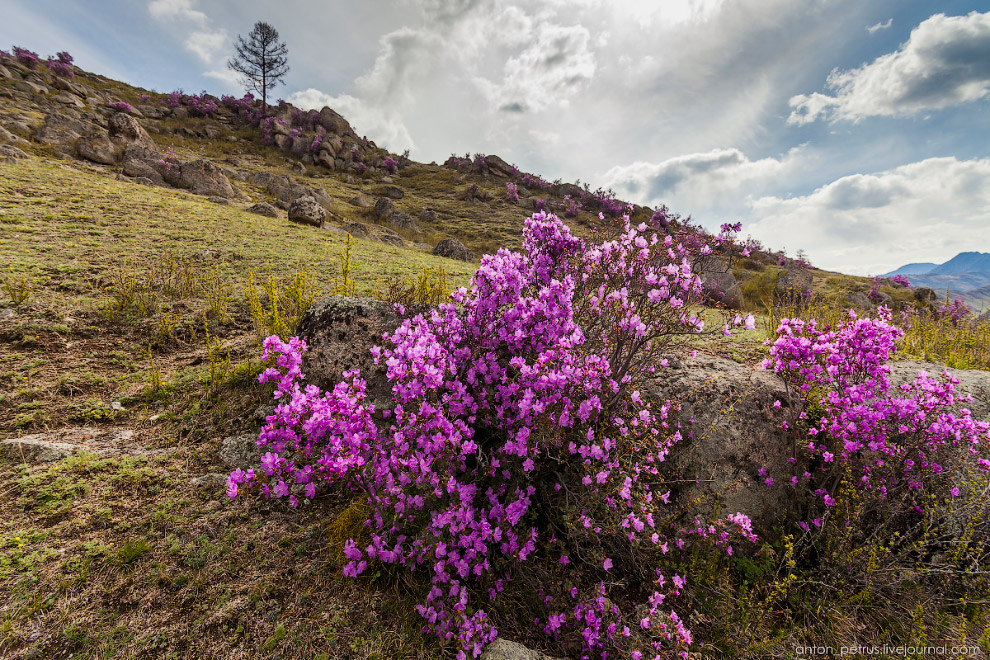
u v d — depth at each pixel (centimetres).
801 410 348
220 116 4141
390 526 250
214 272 691
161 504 281
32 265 624
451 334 301
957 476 336
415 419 244
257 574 245
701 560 294
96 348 468
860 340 328
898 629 269
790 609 277
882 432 320
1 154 1312
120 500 280
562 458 273
